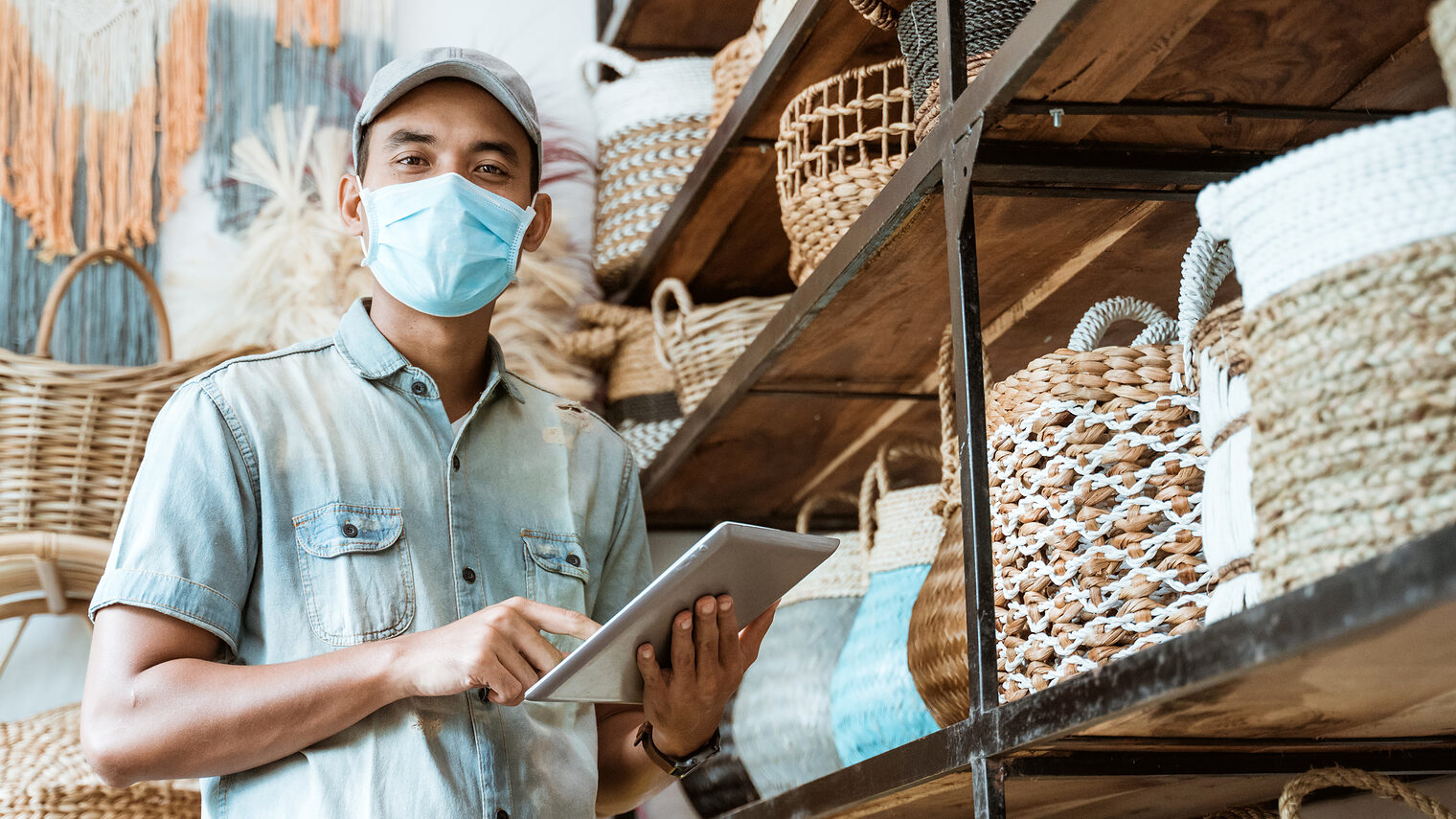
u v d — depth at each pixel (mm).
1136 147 1198
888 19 1496
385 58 2594
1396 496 646
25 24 2395
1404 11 999
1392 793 901
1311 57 1062
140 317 2348
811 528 2527
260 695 1057
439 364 1335
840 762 1708
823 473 2287
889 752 1174
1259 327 733
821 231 1645
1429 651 680
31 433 1912
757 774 1850
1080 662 1023
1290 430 701
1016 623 1097
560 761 1235
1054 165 1182
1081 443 1062
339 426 1239
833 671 1707
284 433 1208
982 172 1181
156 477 1156
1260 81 1097
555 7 2711
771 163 2012
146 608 1105
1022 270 1499
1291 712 872
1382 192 671
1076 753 998
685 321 2184
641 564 1457
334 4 2578
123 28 2457
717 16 2562
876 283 1511
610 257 2426
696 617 1106
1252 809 1207
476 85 1357
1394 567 601
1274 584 711
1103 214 1339
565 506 1343
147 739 1048
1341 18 1001
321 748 1121
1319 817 1361
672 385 2387
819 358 1767
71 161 2375
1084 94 1099
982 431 1096
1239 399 837
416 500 1234
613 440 1483
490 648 1058
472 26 2670
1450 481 635
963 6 1231
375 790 1106
